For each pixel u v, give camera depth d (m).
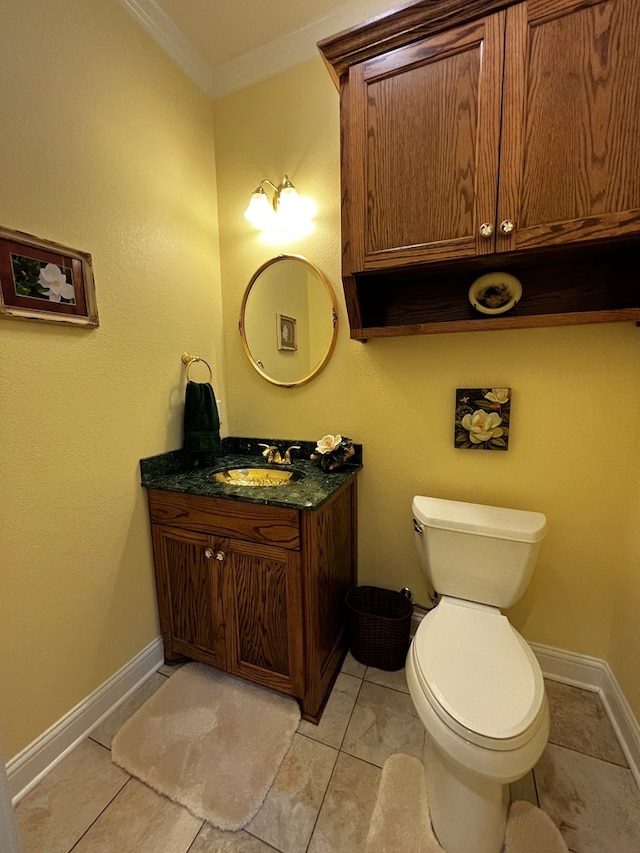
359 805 1.04
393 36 1.11
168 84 1.52
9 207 1.00
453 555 1.30
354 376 1.65
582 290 1.28
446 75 1.08
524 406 1.41
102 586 1.33
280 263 1.72
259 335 1.81
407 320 1.51
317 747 1.22
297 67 1.59
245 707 1.36
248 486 1.41
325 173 1.59
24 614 1.09
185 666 1.57
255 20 1.49
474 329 1.24
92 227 1.23
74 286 1.18
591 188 0.98
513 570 1.24
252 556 1.31
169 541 1.48
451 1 1.03
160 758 1.18
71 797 1.08
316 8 1.45
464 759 0.83
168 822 1.02
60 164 1.12
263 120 1.68
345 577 1.62
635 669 1.20
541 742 0.84
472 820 0.91
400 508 1.65
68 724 1.22
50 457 1.14
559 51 0.97
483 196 1.08
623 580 1.31
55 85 1.10
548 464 1.40
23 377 1.06
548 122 1.00
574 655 1.46
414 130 1.13
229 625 1.41
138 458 1.45
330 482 1.45
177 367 1.62
